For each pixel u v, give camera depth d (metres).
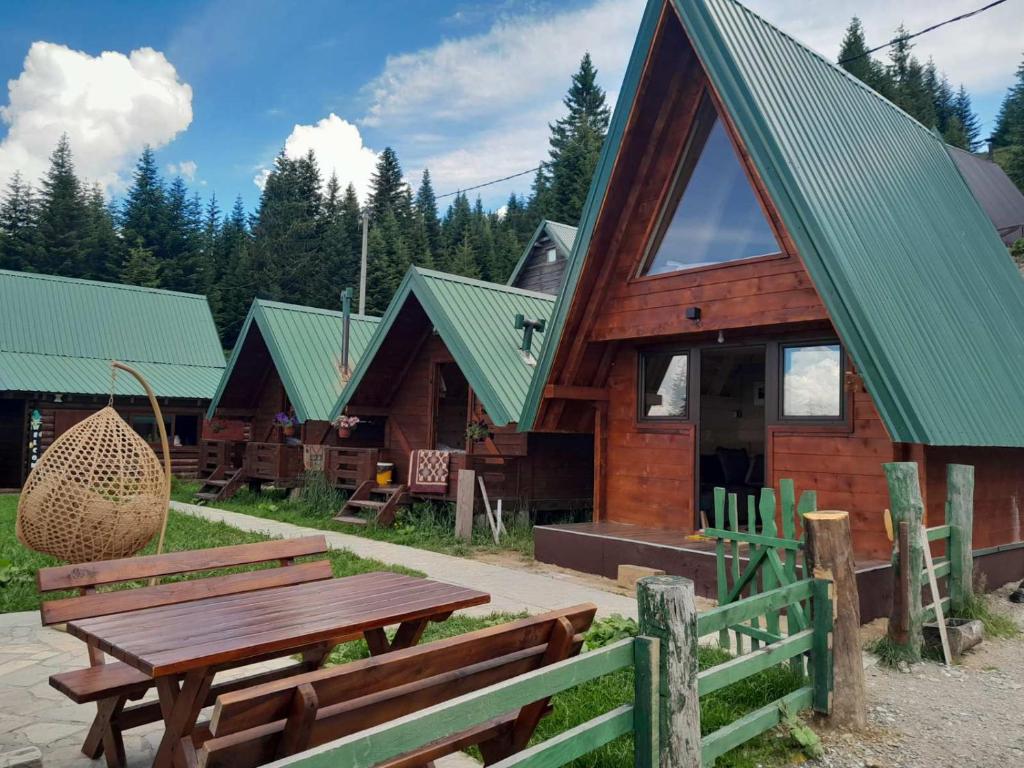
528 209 67.06
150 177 61.97
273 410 20.05
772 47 9.81
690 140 9.82
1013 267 11.38
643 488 10.65
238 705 2.49
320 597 4.29
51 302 24.72
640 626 3.44
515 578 9.16
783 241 8.46
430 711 2.57
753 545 6.24
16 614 7.20
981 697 5.50
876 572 7.59
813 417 8.90
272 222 56.09
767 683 5.25
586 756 4.23
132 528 7.62
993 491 9.19
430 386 15.51
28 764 2.92
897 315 7.91
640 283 10.09
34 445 21.23
